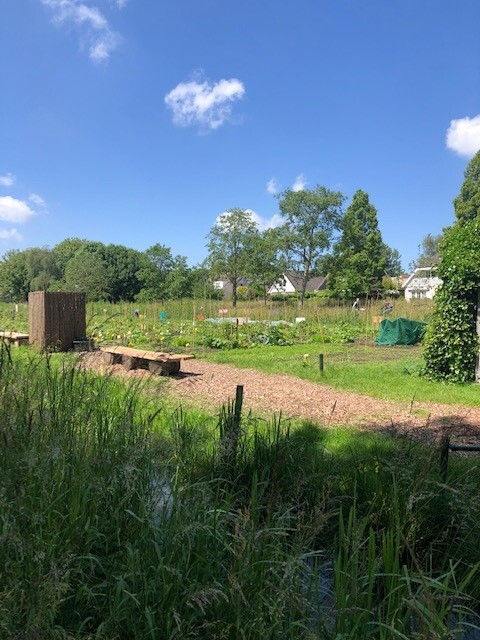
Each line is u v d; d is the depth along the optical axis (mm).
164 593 2088
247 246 56562
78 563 2162
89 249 74500
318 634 1972
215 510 2521
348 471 3850
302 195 55906
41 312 12188
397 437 4242
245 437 3934
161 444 3008
